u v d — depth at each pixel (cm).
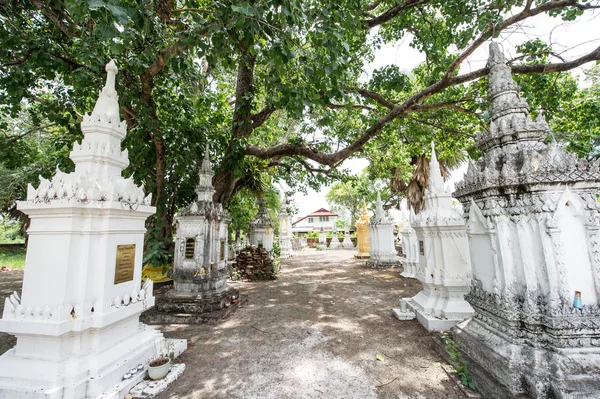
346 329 548
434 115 1009
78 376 298
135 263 390
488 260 370
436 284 557
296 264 1659
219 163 998
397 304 732
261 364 407
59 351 299
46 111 643
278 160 1294
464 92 866
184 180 962
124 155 400
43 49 548
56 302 304
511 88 378
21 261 1752
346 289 927
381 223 1478
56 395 279
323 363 409
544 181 310
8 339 499
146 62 611
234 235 1888
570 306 294
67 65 597
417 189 1702
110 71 406
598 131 764
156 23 555
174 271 657
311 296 835
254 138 1212
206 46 425
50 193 320
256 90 882
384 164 1276
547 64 647
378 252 1468
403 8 730
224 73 1163
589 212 308
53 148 1226
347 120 1066
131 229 382
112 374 318
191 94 862
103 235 339
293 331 539
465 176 400
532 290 314
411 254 1128
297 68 557
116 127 388
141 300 386
